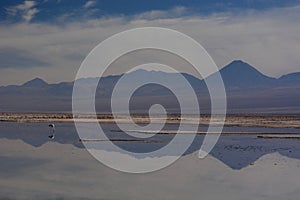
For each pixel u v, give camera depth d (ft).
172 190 66.44
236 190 66.59
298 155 104.94
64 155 103.40
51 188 67.46
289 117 392.27
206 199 61.52
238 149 116.78
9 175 77.82
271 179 74.79
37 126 215.10
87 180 73.46
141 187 68.69
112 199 61.11
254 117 386.32
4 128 198.59
